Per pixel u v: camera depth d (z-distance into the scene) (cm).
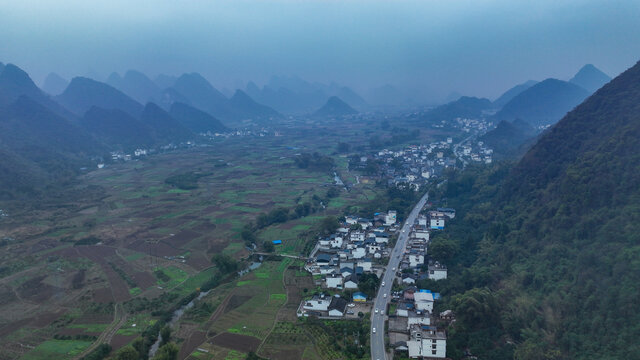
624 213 13275
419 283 15775
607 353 9581
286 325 13200
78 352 11838
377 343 12088
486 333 11950
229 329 13012
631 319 9900
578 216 15162
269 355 11569
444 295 14725
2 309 14500
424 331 11681
